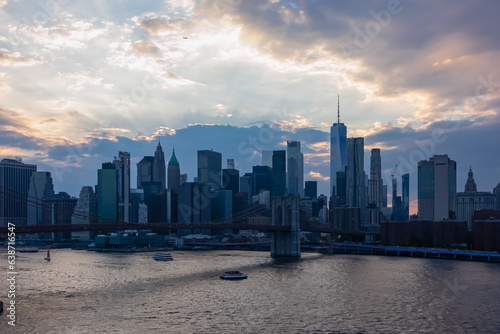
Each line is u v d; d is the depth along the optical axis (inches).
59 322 3944.4
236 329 3786.9
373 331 3750.0
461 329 3818.9
